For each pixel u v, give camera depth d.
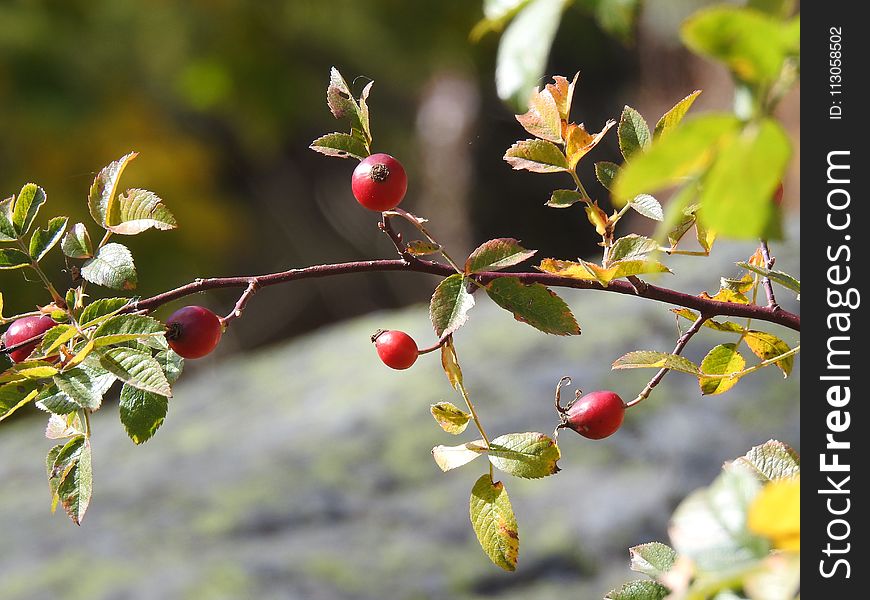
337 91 0.72
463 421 0.71
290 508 1.50
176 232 3.11
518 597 1.34
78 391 0.67
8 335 0.71
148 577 1.38
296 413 1.79
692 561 0.61
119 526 1.52
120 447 1.81
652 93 2.56
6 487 1.74
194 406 1.95
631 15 0.60
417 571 1.37
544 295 0.70
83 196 2.97
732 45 0.51
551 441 0.70
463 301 0.70
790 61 0.53
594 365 1.69
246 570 1.38
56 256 2.60
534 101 0.73
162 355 0.71
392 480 1.56
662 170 0.51
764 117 0.51
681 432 1.54
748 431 1.51
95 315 0.69
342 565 1.39
